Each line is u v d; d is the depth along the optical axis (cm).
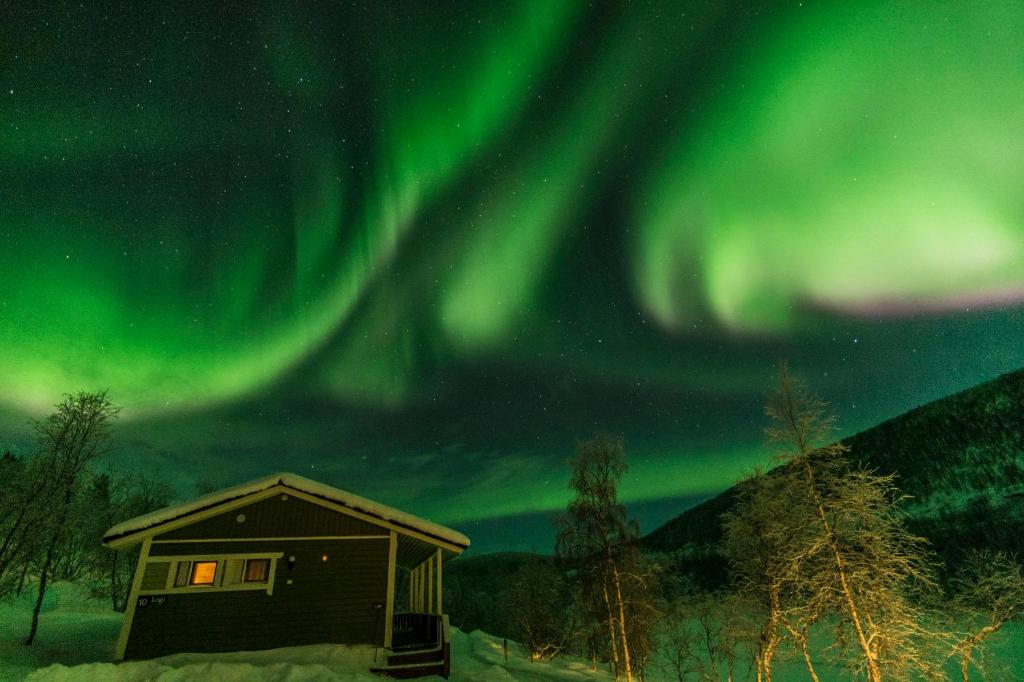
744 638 1816
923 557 1324
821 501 1372
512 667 1875
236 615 1385
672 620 2389
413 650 1447
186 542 1411
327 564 1493
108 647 1728
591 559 2128
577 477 2184
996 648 1798
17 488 1812
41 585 1766
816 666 2162
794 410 1458
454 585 4094
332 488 1554
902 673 1225
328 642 1423
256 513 1487
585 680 1761
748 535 1703
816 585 1365
